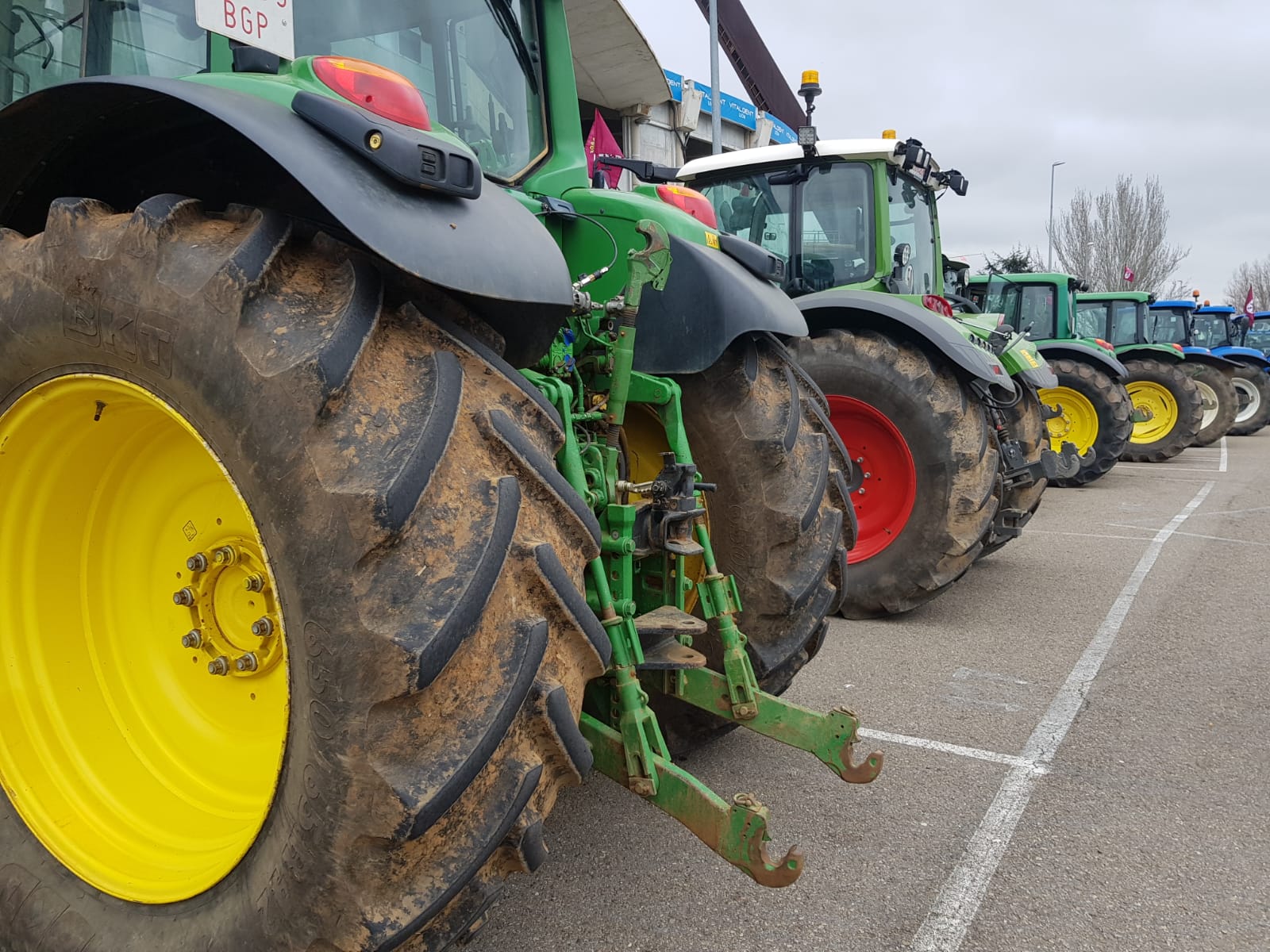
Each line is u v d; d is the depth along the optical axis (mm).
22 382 1648
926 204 6211
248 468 1355
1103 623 4605
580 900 2189
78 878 1717
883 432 4656
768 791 2777
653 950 2014
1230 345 17344
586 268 2602
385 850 1339
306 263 1447
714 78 9531
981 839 2504
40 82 2029
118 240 1449
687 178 5824
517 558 1463
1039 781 2852
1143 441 12516
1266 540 6691
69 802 1817
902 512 4637
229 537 1741
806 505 2623
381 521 1276
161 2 1929
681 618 2227
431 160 1445
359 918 1350
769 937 2064
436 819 1323
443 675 1342
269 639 1695
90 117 1597
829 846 2459
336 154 1434
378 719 1307
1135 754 3047
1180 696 3588
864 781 2215
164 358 1412
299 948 1401
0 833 1778
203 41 1913
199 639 1788
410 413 1378
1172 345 13141
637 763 1899
